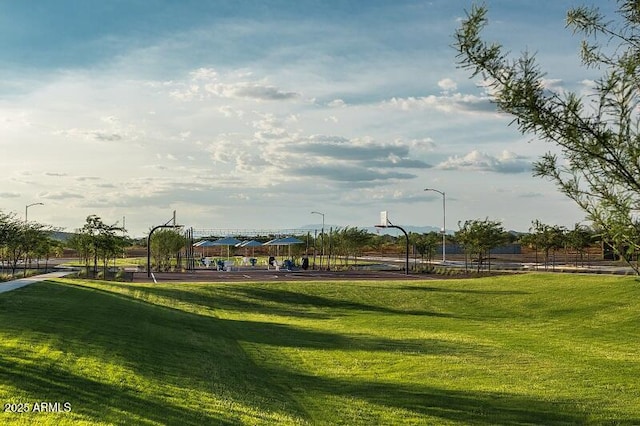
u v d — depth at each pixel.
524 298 34.88
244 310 32.34
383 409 13.01
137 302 27.84
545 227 52.44
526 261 73.50
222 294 36.38
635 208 5.68
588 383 15.74
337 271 61.12
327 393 14.36
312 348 20.72
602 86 5.64
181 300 33.09
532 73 5.75
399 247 111.44
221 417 10.65
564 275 42.12
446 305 34.72
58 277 40.69
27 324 16.66
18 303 21.53
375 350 20.56
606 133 5.62
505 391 14.79
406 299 36.50
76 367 12.26
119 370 12.61
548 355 19.94
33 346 13.64
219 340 20.64
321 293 38.09
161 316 24.38
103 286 34.09
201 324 24.30
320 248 77.31
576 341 23.08
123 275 49.78
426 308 34.03
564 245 52.56
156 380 12.47
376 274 56.28
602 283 35.91
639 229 5.71
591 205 5.98
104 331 17.36
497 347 21.48
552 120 5.68
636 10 5.62
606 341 23.09
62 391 10.41
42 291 26.98
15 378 10.73
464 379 16.14
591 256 80.31
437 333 25.22
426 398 14.04
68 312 20.36
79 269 54.84
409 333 25.09
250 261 75.75
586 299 32.31
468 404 13.57
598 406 13.52
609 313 28.91
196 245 72.81
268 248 95.19
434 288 40.00
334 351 20.23
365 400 13.74
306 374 16.52
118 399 10.51
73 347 14.21
